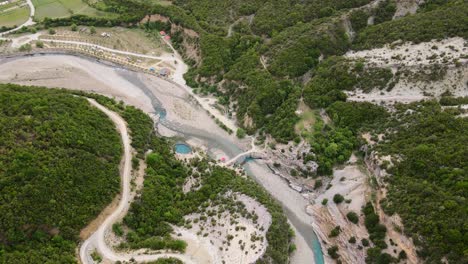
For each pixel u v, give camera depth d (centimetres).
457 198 9650
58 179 9712
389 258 10056
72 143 10650
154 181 11450
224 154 13638
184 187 12056
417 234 9719
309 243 11562
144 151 12331
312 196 12494
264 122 14175
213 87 15700
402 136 11956
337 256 11125
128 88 15950
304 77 14975
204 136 14262
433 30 13912
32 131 10419
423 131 11700
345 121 13062
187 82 16100
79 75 16300
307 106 13800
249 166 13438
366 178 11781
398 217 10275
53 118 11050
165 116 14938
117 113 13200
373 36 15125
